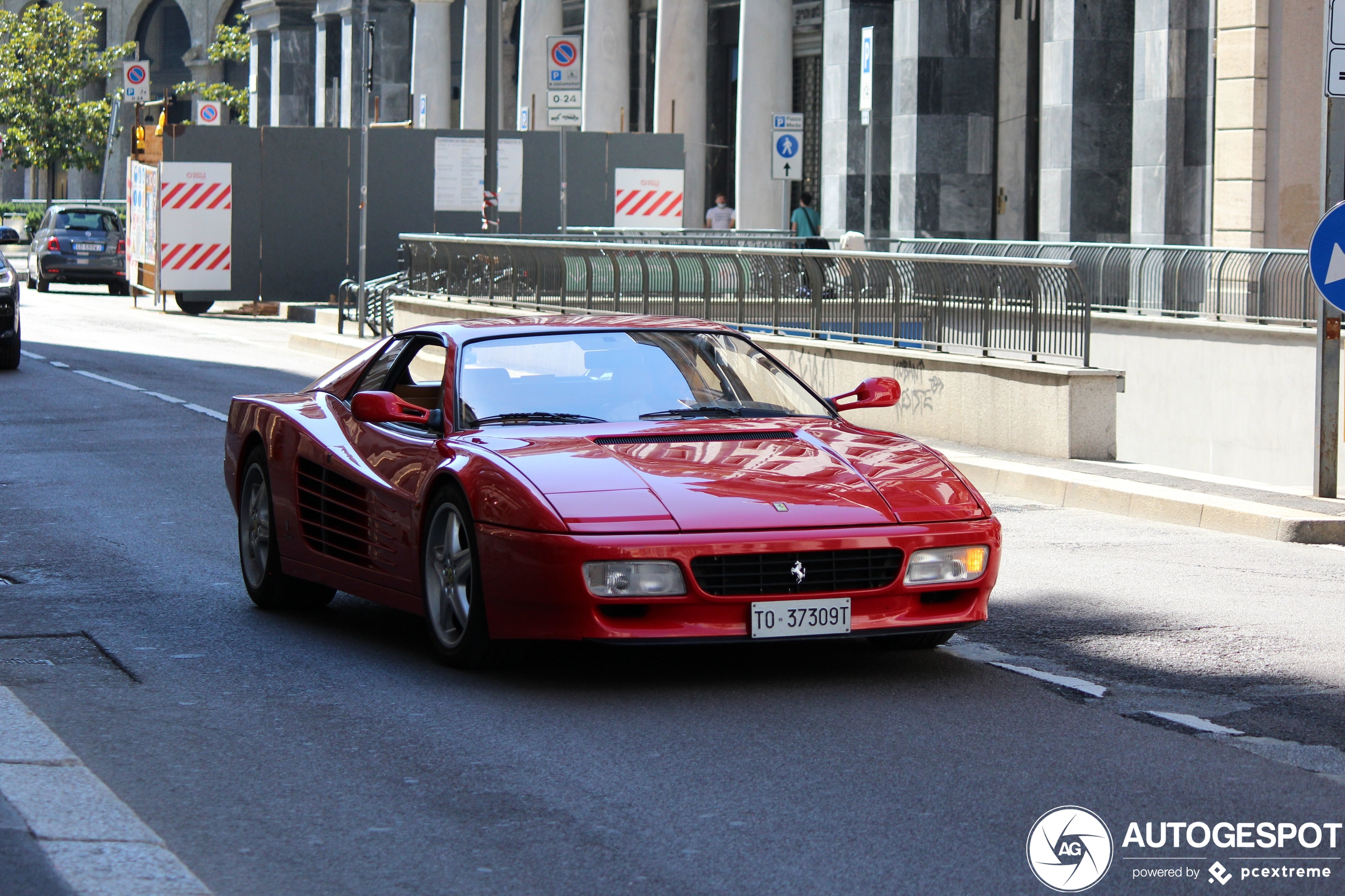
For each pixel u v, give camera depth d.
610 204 34.84
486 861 4.80
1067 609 8.70
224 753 5.93
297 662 7.41
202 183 32.56
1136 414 21.14
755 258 17.88
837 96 30.53
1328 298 11.78
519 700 6.68
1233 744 6.06
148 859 4.73
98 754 5.90
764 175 33.12
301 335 25.91
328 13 52.56
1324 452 11.99
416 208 33.66
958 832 5.04
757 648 7.68
